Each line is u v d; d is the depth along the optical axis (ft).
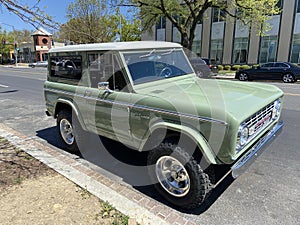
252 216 8.63
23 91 38.73
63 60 13.41
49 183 10.50
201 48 91.20
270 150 14.10
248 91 10.43
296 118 20.38
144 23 71.15
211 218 8.55
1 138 16.30
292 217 8.54
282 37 73.56
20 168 11.91
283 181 10.81
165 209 9.06
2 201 9.18
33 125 19.98
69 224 8.00
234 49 83.71
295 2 69.77
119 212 8.67
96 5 85.92
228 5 60.34
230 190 10.19
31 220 8.17
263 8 57.06
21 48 179.83
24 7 9.86
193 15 59.52
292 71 46.55
